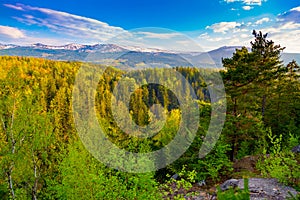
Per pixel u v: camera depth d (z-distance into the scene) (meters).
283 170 8.14
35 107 9.04
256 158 12.27
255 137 15.91
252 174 10.27
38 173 9.35
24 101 8.85
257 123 14.33
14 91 8.78
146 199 5.97
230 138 13.89
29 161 9.14
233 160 13.86
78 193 7.39
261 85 17.91
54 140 9.41
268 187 8.00
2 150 8.53
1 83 8.68
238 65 15.77
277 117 22.44
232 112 15.36
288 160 8.27
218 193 3.44
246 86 15.38
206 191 9.31
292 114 23.59
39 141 8.91
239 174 10.55
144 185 6.06
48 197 9.30
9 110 8.82
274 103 22.58
